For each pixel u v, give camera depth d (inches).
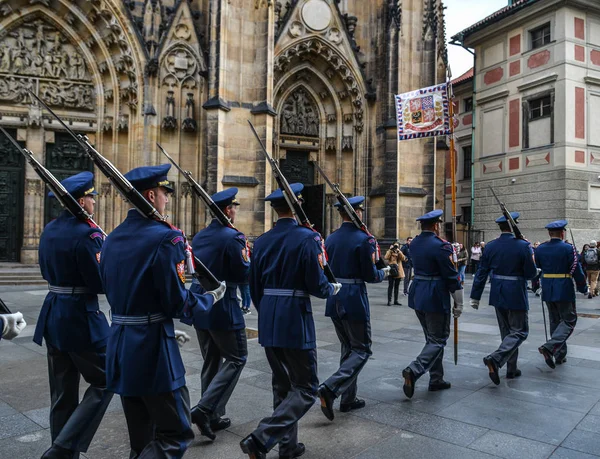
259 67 861.2
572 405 249.4
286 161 1016.2
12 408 237.5
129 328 141.8
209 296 158.7
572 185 1119.6
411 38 1000.2
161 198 155.3
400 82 978.1
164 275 139.2
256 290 202.7
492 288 305.6
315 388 187.3
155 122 860.0
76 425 168.1
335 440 204.8
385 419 228.7
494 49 1301.7
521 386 282.0
